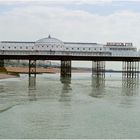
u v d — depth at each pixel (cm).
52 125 3114
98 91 6938
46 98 5372
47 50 12162
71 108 4219
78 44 12512
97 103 4791
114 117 3575
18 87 7669
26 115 3641
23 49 12219
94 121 3331
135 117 3584
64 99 5256
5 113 3762
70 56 12169
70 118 3488
